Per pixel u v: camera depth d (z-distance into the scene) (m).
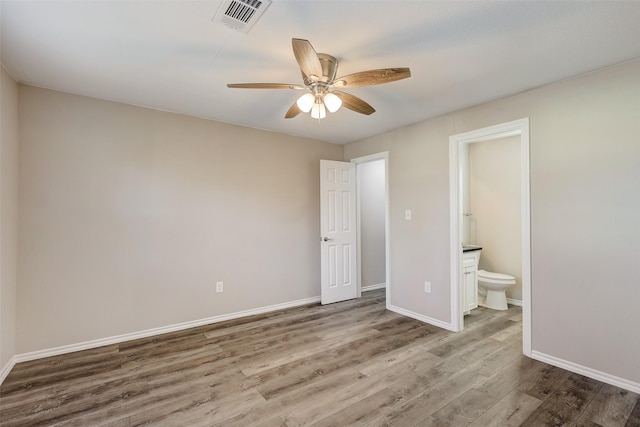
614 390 2.11
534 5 1.57
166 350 2.76
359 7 1.59
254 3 1.56
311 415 1.87
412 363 2.51
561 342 2.42
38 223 2.57
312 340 2.97
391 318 3.61
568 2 1.55
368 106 2.34
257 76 2.41
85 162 2.78
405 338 3.02
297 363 2.52
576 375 2.30
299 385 2.20
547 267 2.49
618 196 2.15
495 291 3.99
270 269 3.90
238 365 2.49
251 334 3.12
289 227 4.07
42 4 1.56
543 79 2.41
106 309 2.87
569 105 2.38
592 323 2.26
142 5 1.58
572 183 2.36
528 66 2.21
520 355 2.64
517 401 2.00
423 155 3.48
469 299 3.75
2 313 2.25
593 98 2.26
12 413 1.89
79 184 2.75
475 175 4.61
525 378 2.27
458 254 3.19
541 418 1.83
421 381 2.24
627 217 2.11
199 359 2.59
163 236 3.17
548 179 2.48
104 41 1.92
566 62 2.15
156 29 1.79
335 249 4.31
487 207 4.48
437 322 3.35
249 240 3.73
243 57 2.11
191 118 3.34
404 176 3.71
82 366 2.46
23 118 2.52
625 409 1.91
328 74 2.07
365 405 1.97
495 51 2.01
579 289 2.32
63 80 2.47
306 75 1.92
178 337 3.05
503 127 2.77
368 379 2.27
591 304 2.27
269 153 3.91
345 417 1.85
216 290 3.49
